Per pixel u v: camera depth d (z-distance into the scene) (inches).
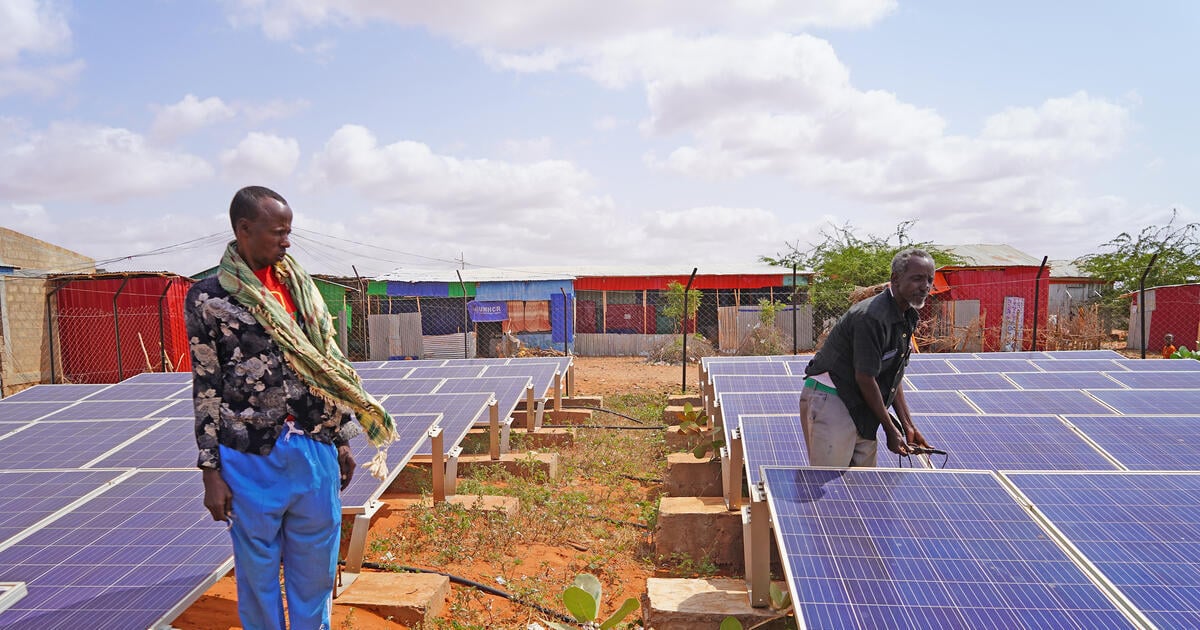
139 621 119.7
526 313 1113.4
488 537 247.4
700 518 244.7
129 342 778.2
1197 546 115.7
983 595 107.9
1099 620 101.8
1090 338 952.9
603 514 294.4
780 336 1021.8
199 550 142.3
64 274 761.0
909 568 114.5
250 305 110.4
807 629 102.3
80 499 168.1
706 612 174.4
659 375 861.2
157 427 264.2
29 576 133.9
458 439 284.8
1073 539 119.4
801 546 120.2
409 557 228.5
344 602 178.2
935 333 965.2
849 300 1080.8
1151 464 197.8
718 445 301.3
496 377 426.3
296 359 113.7
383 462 134.6
